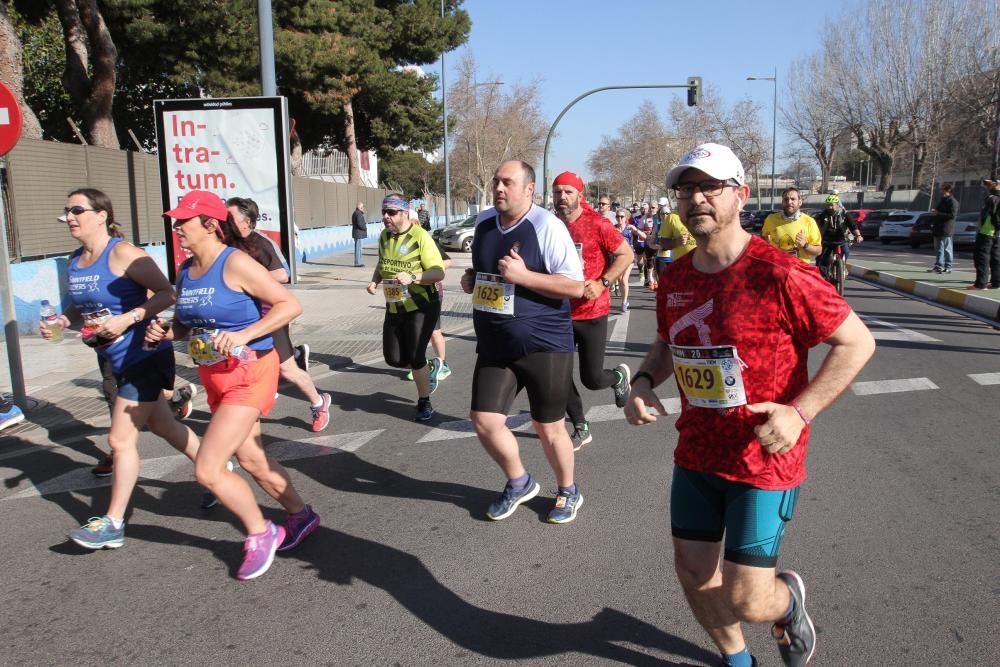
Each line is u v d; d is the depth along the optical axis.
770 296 2.33
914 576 3.63
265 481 3.98
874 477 4.94
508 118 57.06
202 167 9.55
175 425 4.51
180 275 3.77
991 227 13.94
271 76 11.73
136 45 22.84
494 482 5.06
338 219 30.00
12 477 5.30
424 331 6.38
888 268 20.38
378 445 5.93
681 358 2.53
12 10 19.42
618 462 5.37
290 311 3.62
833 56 47.38
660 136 79.94
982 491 4.67
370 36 29.55
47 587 3.72
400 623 3.35
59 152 11.79
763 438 2.24
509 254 3.99
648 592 3.56
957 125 40.28
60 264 11.57
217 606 3.52
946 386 7.26
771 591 2.45
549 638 3.21
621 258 5.57
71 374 8.18
